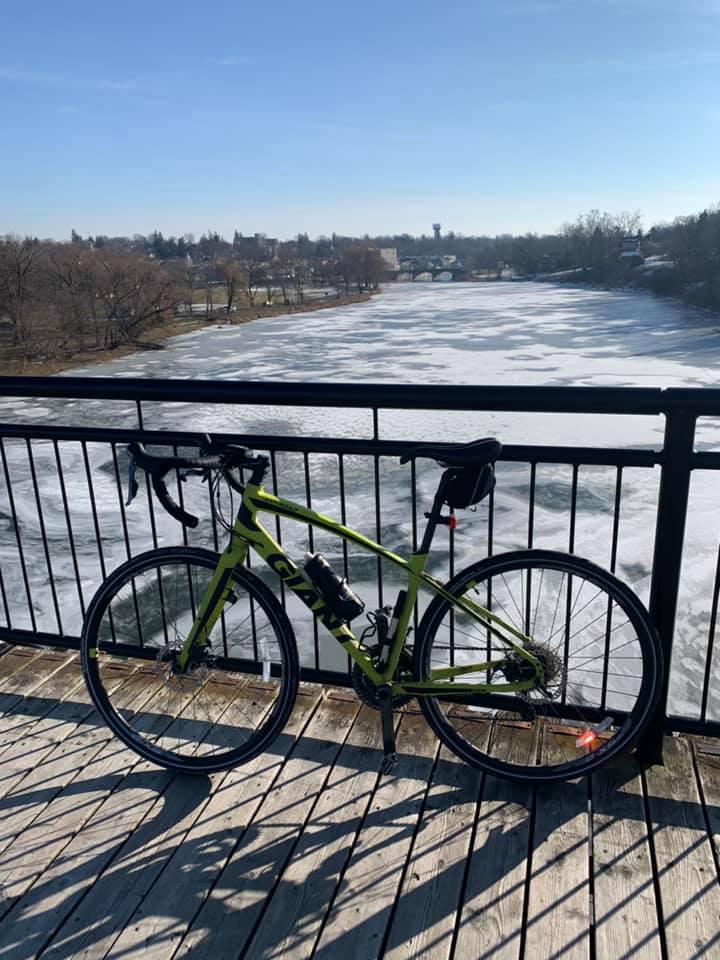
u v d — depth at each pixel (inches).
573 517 93.6
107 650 115.6
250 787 91.7
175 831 85.4
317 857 81.0
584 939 70.6
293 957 70.1
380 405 92.0
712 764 92.0
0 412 836.0
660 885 75.7
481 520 471.8
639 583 377.4
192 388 99.3
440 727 90.0
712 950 68.8
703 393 79.9
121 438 107.0
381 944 71.1
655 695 83.9
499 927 72.2
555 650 95.3
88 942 72.6
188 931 73.4
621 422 712.4
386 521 470.6
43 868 81.2
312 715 104.3
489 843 81.9
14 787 93.6
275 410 813.2
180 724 103.5
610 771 91.4
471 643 215.2
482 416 759.7
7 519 493.7
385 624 86.4
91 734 103.6
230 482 87.1
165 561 92.1
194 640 92.0
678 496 84.5
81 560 422.0
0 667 120.9
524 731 98.1
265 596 88.4
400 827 84.5
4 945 72.6
